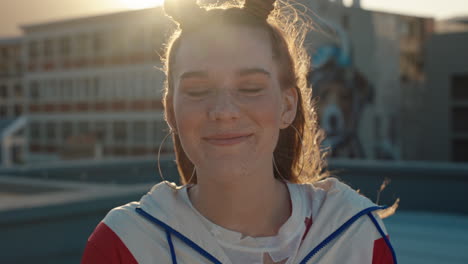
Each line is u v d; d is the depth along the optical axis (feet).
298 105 4.76
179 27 4.04
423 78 107.76
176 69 3.81
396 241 18.63
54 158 108.17
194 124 3.63
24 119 119.65
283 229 3.99
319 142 5.35
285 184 4.43
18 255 13.47
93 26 98.02
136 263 3.82
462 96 108.47
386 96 98.37
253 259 3.88
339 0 87.76
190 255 3.82
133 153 93.35
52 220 14.25
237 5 4.17
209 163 3.66
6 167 28.07
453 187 22.44
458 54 107.34
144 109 91.15
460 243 18.10
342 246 4.06
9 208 13.24
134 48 91.66
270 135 3.73
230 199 3.91
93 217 15.37
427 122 109.40
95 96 99.50
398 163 24.09
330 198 4.25
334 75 87.35
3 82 130.93
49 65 107.76
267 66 3.72
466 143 108.06
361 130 92.99
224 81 3.61
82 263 3.90
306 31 4.92
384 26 97.60
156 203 4.04
